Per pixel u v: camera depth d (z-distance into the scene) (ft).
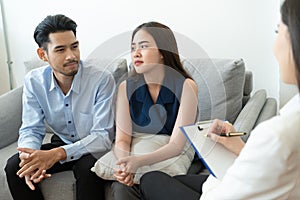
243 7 6.93
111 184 5.13
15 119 6.55
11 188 5.21
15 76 8.76
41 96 5.66
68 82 5.40
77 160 5.32
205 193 3.67
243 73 5.96
